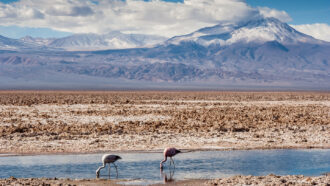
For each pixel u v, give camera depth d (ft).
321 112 187.32
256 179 67.97
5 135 113.39
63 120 151.33
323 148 101.35
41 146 99.60
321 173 75.72
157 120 151.64
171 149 79.41
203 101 272.51
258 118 158.51
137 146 101.09
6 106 211.20
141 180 70.54
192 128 128.16
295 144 105.40
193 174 74.69
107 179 71.05
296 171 77.00
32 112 178.91
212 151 96.99
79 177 72.95
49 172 76.18
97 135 115.34
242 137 114.21
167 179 71.05
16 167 79.71
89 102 242.78
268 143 105.81
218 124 137.39
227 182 66.74
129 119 154.81
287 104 245.86
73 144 102.42
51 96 341.00
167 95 383.45
